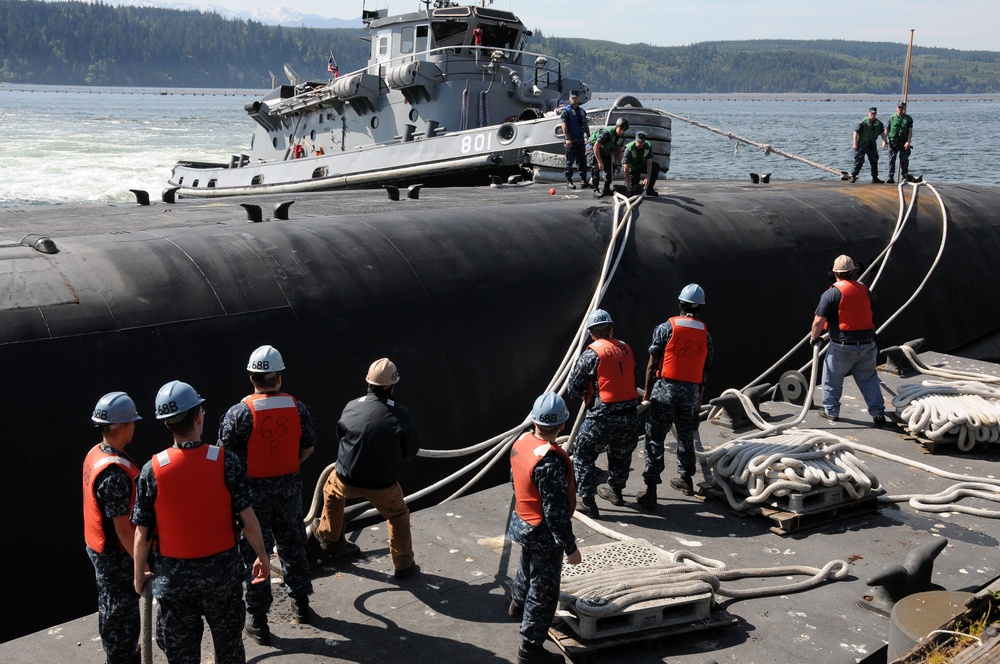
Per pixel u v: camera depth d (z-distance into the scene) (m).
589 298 13.38
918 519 8.71
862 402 12.16
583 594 6.38
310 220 12.71
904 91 23.00
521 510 6.02
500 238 13.22
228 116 135.88
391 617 6.75
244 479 5.30
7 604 8.28
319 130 26.95
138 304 9.76
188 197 30.05
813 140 81.56
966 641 5.66
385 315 11.18
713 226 15.86
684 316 8.72
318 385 10.37
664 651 6.45
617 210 14.67
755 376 15.06
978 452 10.45
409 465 10.92
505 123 21.36
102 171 54.09
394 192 16.56
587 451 8.38
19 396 8.63
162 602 5.22
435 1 23.86
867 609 7.04
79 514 8.73
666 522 8.51
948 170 52.22
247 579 6.27
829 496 8.52
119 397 5.53
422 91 23.23
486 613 6.83
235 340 10.02
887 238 18.44
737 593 7.12
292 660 6.18
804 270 16.41
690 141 81.56
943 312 18.73
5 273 9.63
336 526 7.41
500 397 11.83
